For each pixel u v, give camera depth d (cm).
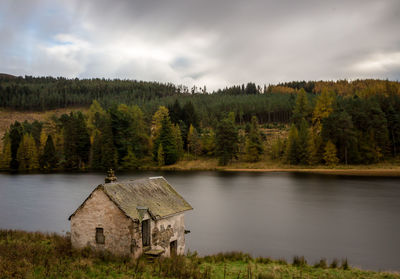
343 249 2922
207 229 3612
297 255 2761
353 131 10038
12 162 11794
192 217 4209
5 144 13062
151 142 12862
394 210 4466
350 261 2616
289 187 6700
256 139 11425
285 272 1997
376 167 9394
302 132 10562
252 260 2339
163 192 2450
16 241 2539
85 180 8169
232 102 19262
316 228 3644
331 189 6334
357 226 3684
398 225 3694
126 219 1964
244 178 8331
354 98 13262
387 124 10550
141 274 1712
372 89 19525
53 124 13425
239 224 3831
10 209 4731
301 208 4691
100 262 1898
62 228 3678
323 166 9944
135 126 12794
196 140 12356
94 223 2056
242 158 11806
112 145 11506
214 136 12594
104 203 2027
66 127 12238
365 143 10012
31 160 11719
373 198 5356
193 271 1834
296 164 10469
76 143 11988
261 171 9950
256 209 4672
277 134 13862
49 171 10925
